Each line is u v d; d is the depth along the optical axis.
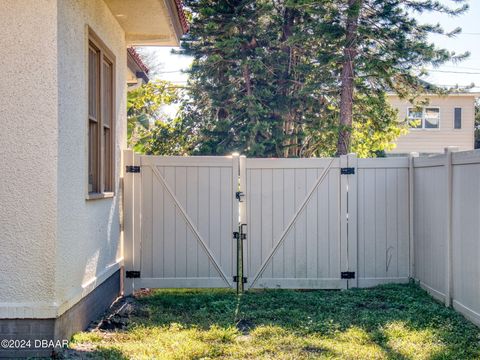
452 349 4.74
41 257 4.43
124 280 7.52
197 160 7.61
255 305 6.57
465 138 23.88
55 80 4.43
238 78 13.86
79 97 5.17
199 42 14.29
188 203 7.60
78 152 5.15
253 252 7.66
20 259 4.43
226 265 7.62
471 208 5.65
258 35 13.62
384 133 14.18
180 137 14.65
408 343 4.91
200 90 14.16
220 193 7.63
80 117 5.21
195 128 14.66
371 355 4.55
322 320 5.80
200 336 5.14
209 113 14.50
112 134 6.84
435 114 23.83
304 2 11.88
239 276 7.65
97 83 6.11
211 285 7.60
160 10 6.53
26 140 4.44
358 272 7.73
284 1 13.05
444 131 23.83
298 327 5.51
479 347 4.80
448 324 5.55
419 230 7.46
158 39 7.84
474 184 5.57
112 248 6.85
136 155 7.55
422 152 23.75
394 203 7.79
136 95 14.66
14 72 4.43
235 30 13.66
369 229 7.77
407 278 7.77
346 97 12.66
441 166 6.56
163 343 4.90
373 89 13.45
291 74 13.79
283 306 6.51
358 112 13.91
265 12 13.35
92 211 5.77
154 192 7.57
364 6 12.26
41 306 4.39
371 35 12.05
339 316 5.98
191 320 5.86
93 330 5.41
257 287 7.65
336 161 7.72
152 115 15.23
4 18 4.43
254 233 7.67
